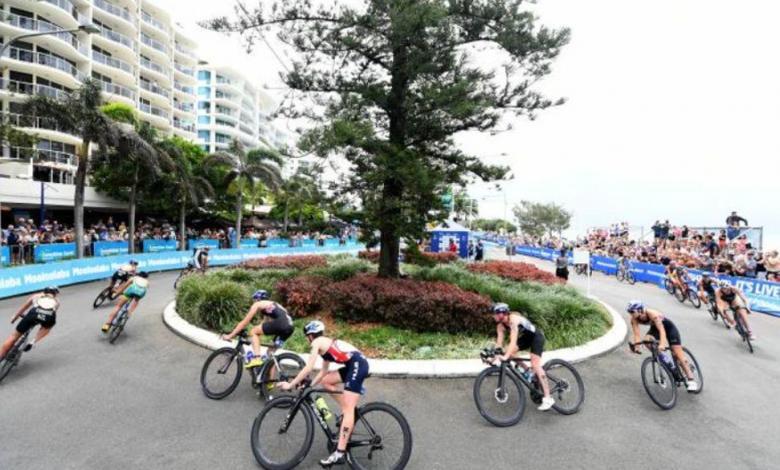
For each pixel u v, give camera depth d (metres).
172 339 8.13
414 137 10.11
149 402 5.41
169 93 50.91
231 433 4.68
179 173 24.38
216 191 33.09
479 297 8.35
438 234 25.98
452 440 4.67
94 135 17.50
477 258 25.67
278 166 30.91
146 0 45.00
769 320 11.48
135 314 10.20
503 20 9.47
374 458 4.09
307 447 4.06
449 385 6.17
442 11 8.07
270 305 5.64
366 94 9.45
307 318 8.95
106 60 38.41
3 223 25.59
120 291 8.43
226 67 73.31
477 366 6.57
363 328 8.27
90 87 17.66
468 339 7.83
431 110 9.31
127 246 22.47
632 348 6.12
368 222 9.77
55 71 31.53
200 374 6.34
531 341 5.38
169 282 16.47
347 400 4.03
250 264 14.23
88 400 5.41
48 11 31.70
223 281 10.38
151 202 27.89
